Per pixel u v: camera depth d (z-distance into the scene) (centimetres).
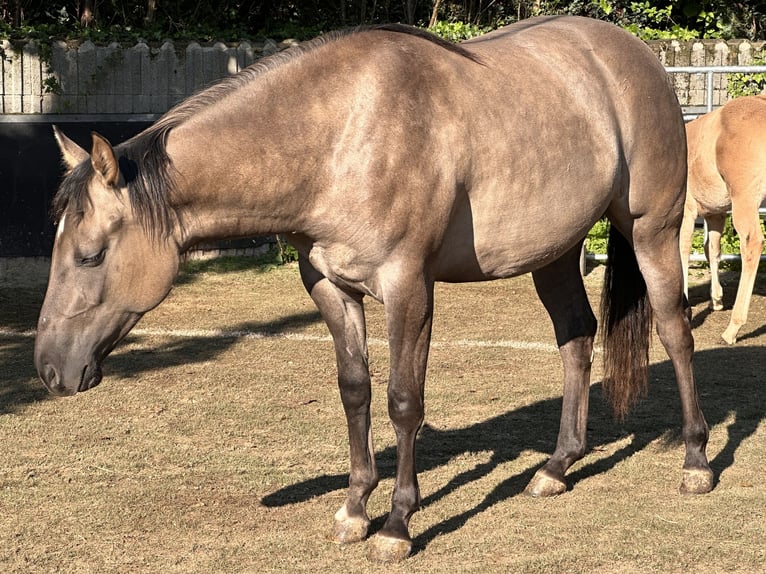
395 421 368
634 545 382
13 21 1330
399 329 362
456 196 368
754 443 504
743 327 794
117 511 416
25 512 414
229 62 1068
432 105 362
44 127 1009
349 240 354
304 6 1424
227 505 424
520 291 929
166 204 333
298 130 347
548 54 418
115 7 1343
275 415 555
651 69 447
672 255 455
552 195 399
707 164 784
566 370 463
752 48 1107
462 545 383
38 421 542
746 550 377
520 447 504
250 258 1073
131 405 575
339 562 368
